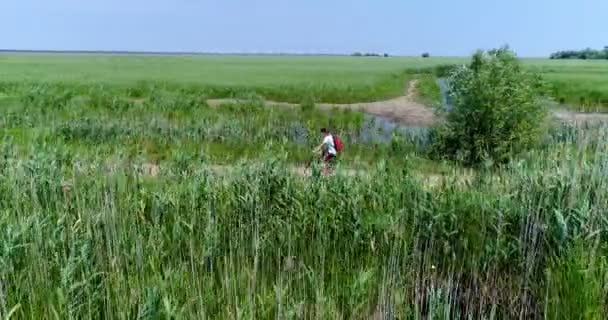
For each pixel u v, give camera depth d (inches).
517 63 595.5
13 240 212.8
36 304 200.8
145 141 633.6
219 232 263.3
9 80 1505.9
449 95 622.8
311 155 573.0
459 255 254.5
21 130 639.1
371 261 248.8
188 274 232.7
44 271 215.5
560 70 2379.4
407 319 207.0
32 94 1058.1
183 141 646.5
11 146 410.0
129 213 290.8
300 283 234.8
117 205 286.7
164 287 197.8
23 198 292.2
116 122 714.2
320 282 220.5
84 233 249.1
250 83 1566.2
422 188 295.4
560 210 234.8
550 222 240.2
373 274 230.4
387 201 295.0
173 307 180.7
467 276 246.2
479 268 246.7
